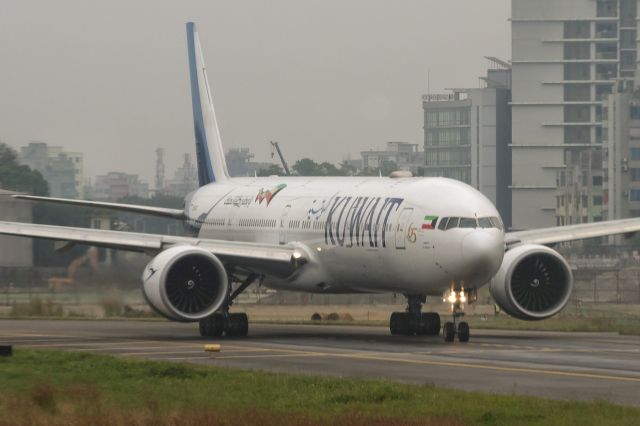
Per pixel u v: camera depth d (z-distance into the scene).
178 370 101.06
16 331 174.12
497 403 82.19
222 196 197.00
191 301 148.88
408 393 86.50
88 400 85.25
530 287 149.75
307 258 161.25
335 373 104.94
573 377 101.50
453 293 141.38
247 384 93.56
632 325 178.25
